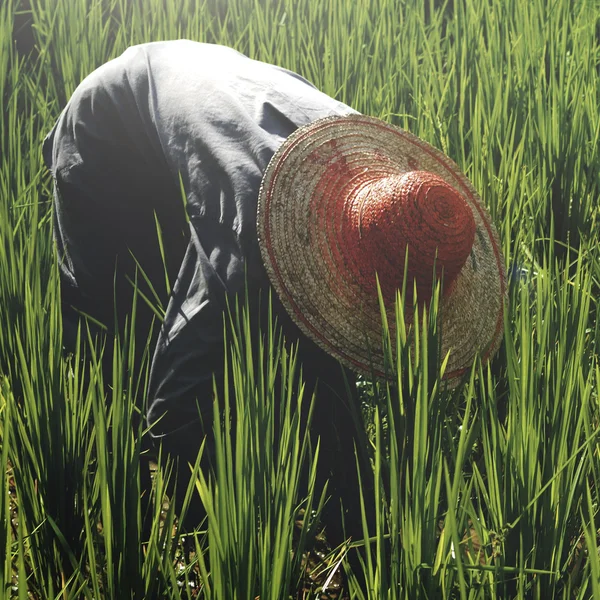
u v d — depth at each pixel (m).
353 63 5.00
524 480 1.96
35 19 5.51
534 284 3.20
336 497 2.32
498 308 2.35
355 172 2.18
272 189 2.07
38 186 3.87
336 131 2.21
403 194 2.03
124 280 2.79
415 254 2.02
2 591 1.72
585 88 4.52
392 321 2.14
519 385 2.14
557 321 2.49
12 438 2.26
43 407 2.22
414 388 2.09
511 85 4.43
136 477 1.98
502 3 5.72
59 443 2.22
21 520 1.85
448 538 1.81
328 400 2.31
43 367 2.33
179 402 2.14
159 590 2.00
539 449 2.09
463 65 4.69
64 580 2.19
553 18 5.35
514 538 1.96
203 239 2.14
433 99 4.54
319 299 2.09
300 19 5.80
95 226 2.73
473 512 1.92
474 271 2.33
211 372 2.12
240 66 2.44
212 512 1.78
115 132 2.59
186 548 2.18
